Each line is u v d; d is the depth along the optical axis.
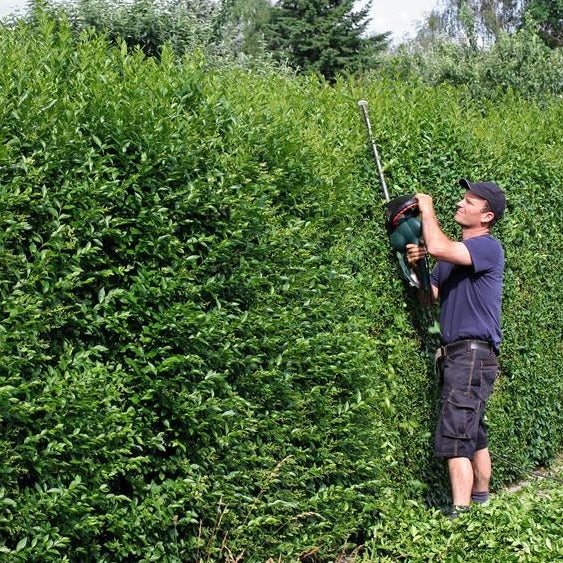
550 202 7.78
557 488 5.64
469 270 5.73
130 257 4.05
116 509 3.88
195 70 4.68
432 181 6.17
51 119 3.77
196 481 4.18
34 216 3.68
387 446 5.63
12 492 3.48
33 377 3.59
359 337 5.18
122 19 13.49
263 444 4.62
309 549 4.79
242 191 4.55
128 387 3.96
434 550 4.77
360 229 5.52
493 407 7.00
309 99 5.88
